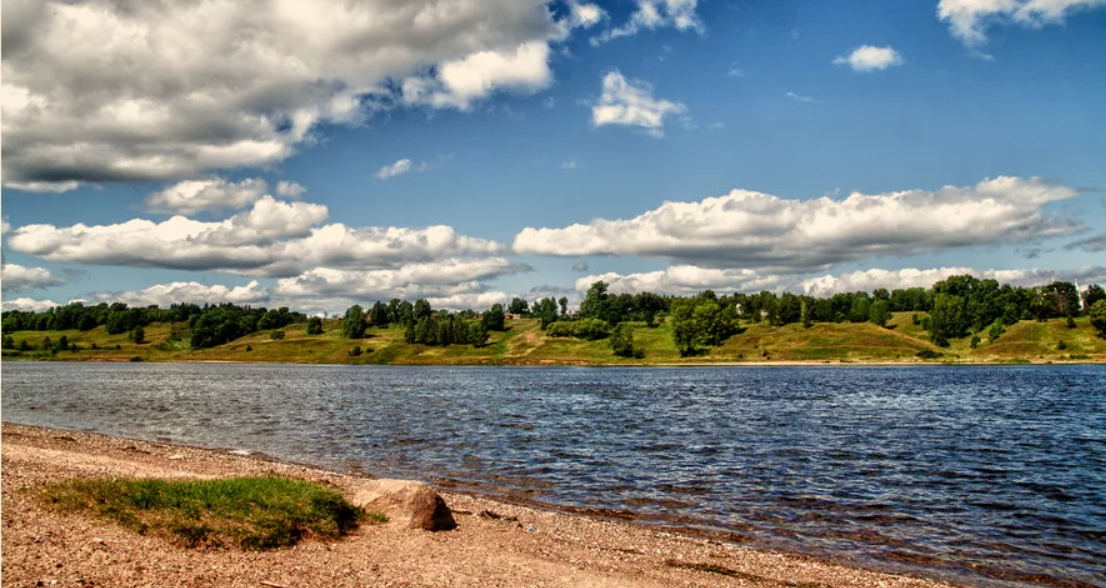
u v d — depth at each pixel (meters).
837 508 26.03
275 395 92.38
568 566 17.27
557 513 25.02
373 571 15.16
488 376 157.25
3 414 64.56
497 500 27.45
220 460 34.69
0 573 12.17
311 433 49.88
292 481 19.95
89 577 12.58
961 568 18.89
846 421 57.28
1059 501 27.16
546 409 70.19
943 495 28.20
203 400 82.81
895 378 131.25
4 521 15.51
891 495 28.20
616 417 61.47
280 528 16.69
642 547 20.05
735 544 21.09
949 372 152.25
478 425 54.97
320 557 15.81
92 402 79.00
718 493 28.75
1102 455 38.53
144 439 46.53
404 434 49.00
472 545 18.62
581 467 35.03
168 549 14.88
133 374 161.00
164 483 18.70
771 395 89.81
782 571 18.05
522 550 18.62
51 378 138.62
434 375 163.25
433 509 20.05
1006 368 166.88
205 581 13.21
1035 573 18.55
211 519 16.45
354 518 19.31
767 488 29.72
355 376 157.75
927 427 52.66
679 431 50.31
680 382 125.62
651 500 27.47
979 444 43.03
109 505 16.77
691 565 18.25
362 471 33.97
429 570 15.61
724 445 42.78
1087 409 67.25
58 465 26.86
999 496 28.03
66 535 14.90
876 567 18.91
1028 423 55.34
